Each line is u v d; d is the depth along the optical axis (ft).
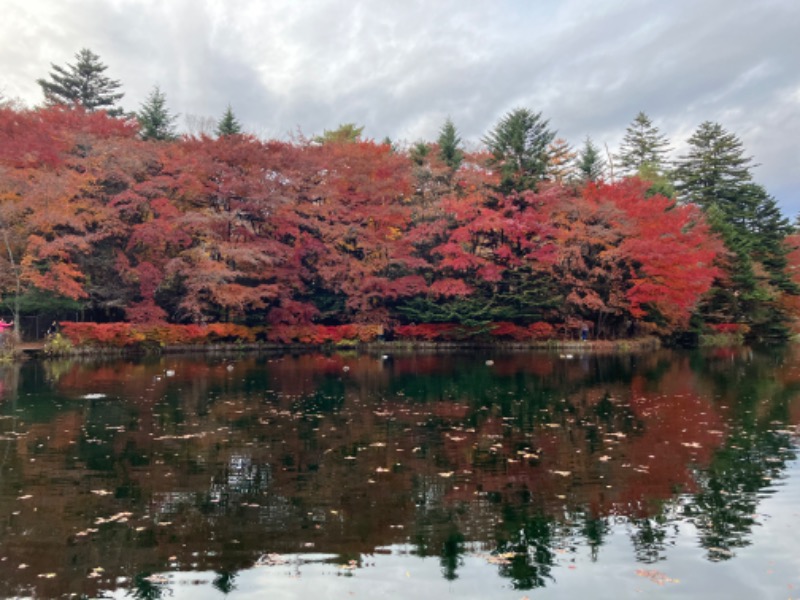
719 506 22.07
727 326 130.00
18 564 17.01
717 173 173.37
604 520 20.70
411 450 30.58
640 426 36.60
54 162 86.12
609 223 103.14
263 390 51.52
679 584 15.96
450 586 15.87
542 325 106.42
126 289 93.86
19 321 87.61
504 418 39.24
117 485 24.39
